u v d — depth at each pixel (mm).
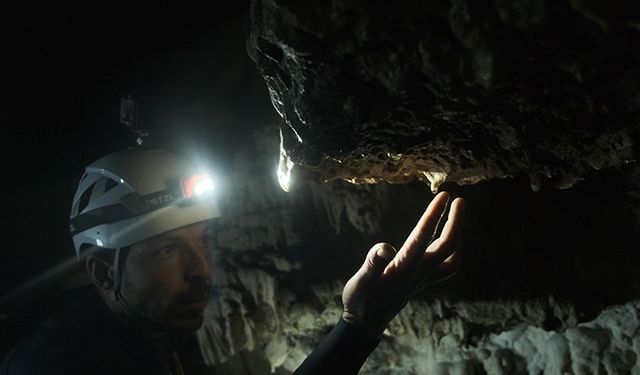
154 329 1423
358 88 856
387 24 740
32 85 1948
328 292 1643
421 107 893
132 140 1993
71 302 1396
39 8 1896
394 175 1196
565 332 1574
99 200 1402
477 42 710
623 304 1489
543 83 818
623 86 801
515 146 969
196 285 1398
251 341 1717
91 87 1976
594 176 1367
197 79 1914
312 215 1708
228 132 1867
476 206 1537
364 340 1154
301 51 800
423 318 1555
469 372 1663
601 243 1444
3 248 1960
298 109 936
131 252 1364
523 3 664
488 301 1518
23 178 1979
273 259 1689
